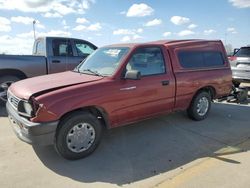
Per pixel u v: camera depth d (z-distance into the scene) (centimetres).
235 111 706
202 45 607
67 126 397
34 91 391
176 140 499
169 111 546
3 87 712
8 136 507
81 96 405
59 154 413
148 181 358
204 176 367
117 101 447
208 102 625
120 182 356
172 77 531
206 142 490
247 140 501
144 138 507
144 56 494
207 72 602
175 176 369
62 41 795
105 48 539
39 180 359
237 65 952
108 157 428
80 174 376
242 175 369
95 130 429
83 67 526
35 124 373
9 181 355
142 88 479
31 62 734
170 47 545
